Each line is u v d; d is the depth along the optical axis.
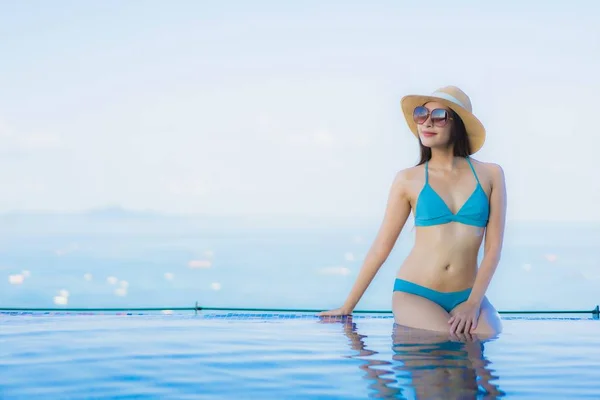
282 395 2.14
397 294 4.17
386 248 4.38
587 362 2.74
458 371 2.53
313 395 2.14
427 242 4.12
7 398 2.12
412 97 4.32
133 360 2.78
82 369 2.57
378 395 2.14
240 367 2.62
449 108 4.24
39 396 2.13
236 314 4.71
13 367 2.61
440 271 4.06
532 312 5.46
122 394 2.16
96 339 3.42
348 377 2.42
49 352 2.97
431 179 4.21
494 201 4.21
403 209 4.31
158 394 2.16
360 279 4.46
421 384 2.30
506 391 2.20
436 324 3.88
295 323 4.26
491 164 4.29
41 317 4.64
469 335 3.66
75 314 4.76
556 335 3.68
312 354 2.93
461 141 4.28
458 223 4.09
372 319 4.52
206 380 2.37
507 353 2.98
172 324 4.19
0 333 3.67
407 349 3.09
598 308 5.19
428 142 4.20
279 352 2.99
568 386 2.27
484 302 4.05
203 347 3.14
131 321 4.36
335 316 4.54
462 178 4.20
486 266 4.10
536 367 2.62
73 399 2.10
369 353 2.97
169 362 2.73
